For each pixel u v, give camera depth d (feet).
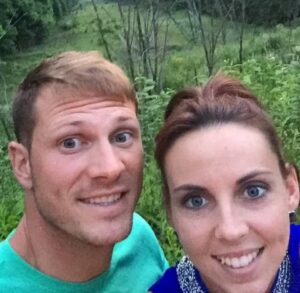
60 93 1.54
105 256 1.71
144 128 4.30
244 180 1.38
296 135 4.27
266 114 1.45
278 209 1.40
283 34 11.32
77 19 16.85
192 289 1.57
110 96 1.55
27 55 16.22
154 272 1.92
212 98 1.44
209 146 1.38
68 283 1.70
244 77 5.29
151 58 9.23
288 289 1.51
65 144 1.53
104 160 1.52
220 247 1.39
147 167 3.83
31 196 1.67
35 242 1.69
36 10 16.69
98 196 1.54
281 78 5.64
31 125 1.58
